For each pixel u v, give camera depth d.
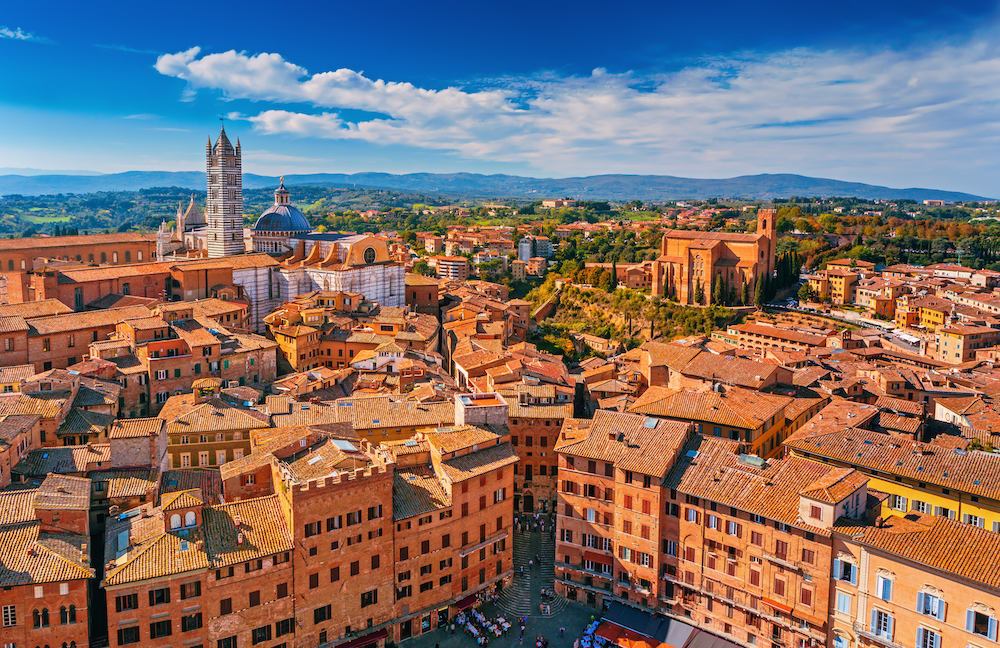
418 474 118.06
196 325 177.25
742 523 105.75
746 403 139.62
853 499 100.88
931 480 110.62
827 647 98.69
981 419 145.38
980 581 84.88
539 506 150.00
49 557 92.38
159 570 92.56
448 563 116.19
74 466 114.44
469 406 128.25
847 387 166.00
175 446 133.75
